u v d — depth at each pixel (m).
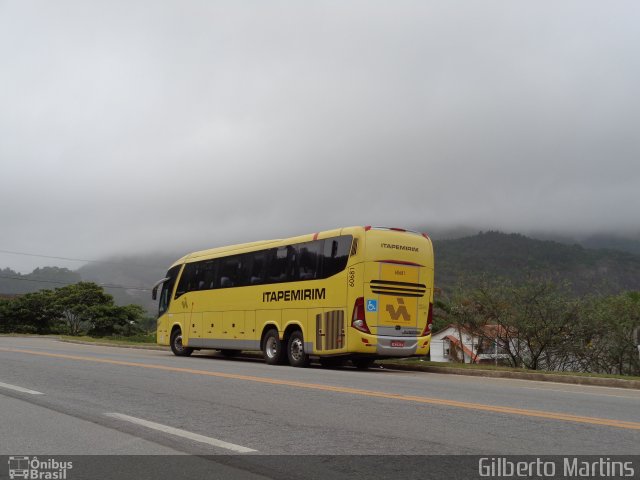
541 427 7.22
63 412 8.23
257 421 7.55
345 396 9.71
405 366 18.36
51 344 30.06
